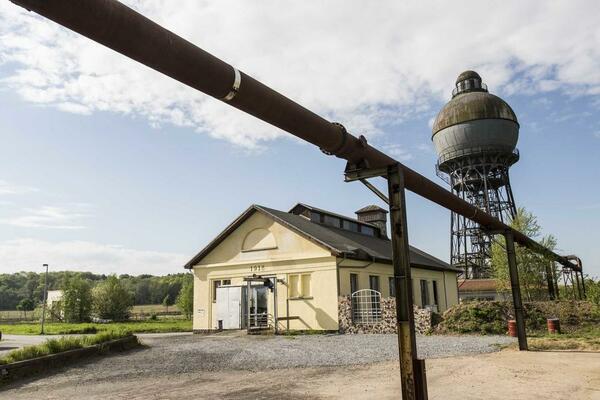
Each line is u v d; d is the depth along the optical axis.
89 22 4.19
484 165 38.06
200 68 5.21
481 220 14.72
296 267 24.19
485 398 8.30
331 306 22.75
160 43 4.73
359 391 8.93
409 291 7.54
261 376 10.88
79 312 55.81
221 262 26.89
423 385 7.17
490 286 40.50
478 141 37.88
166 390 9.46
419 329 21.12
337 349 15.55
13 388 10.00
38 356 12.39
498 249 32.00
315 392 8.94
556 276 31.95
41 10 3.95
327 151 8.12
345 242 26.52
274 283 23.66
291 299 24.00
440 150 40.34
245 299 25.23
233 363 13.01
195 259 27.59
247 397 8.64
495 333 20.03
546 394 8.54
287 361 13.12
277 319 22.98
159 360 13.85
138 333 29.48
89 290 57.34
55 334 30.77
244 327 24.88
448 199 11.98
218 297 25.73
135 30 4.50
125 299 58.91
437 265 33.94
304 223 27.44
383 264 27.28
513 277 15.65
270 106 6.34
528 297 31.27
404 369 7.29
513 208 38.72
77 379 10.96
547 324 20.47
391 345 16.31
